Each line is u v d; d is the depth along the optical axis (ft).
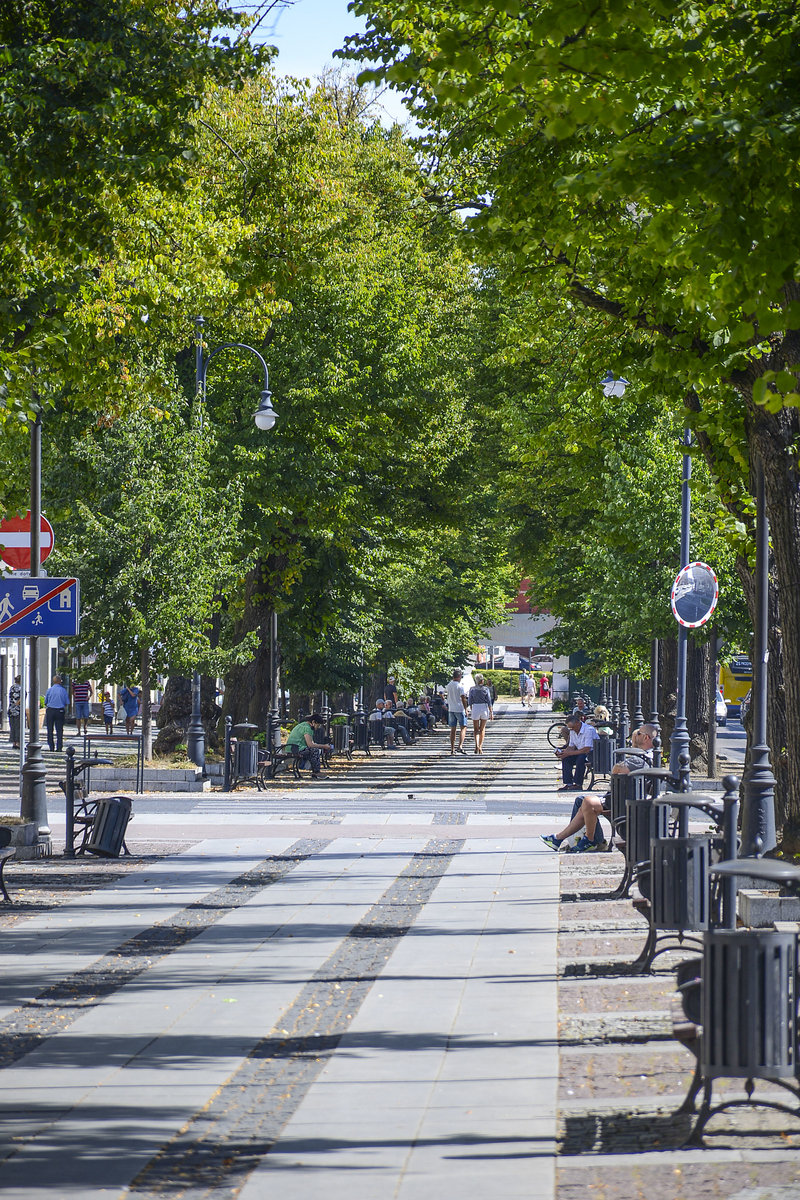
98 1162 39.04
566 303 104.58
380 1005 58.59
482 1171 37.42
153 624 170.09
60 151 87.61
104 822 109.29
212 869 103.04
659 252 59.67
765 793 81.05
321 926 78.33
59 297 98.94
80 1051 51.96
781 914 68.28
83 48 86.79
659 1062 48.70
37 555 114.93
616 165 50.14
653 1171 37.01
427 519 253.03
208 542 175.32
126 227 108.99
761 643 81.30
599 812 109.91
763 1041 39.93
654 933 65.10
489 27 70.49
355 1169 37.91
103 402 115.24
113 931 77.51
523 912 81.92
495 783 186.70
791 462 79.20
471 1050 51.03
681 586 126.21
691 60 52.85
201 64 92.58
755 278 50.14
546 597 279.28
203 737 178.91
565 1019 55.67
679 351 78.79
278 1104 44.75
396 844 116.78
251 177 145.07
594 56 49.29
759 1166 37.29
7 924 79.97
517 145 82.74
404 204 172.45
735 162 48.96
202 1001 60.18
